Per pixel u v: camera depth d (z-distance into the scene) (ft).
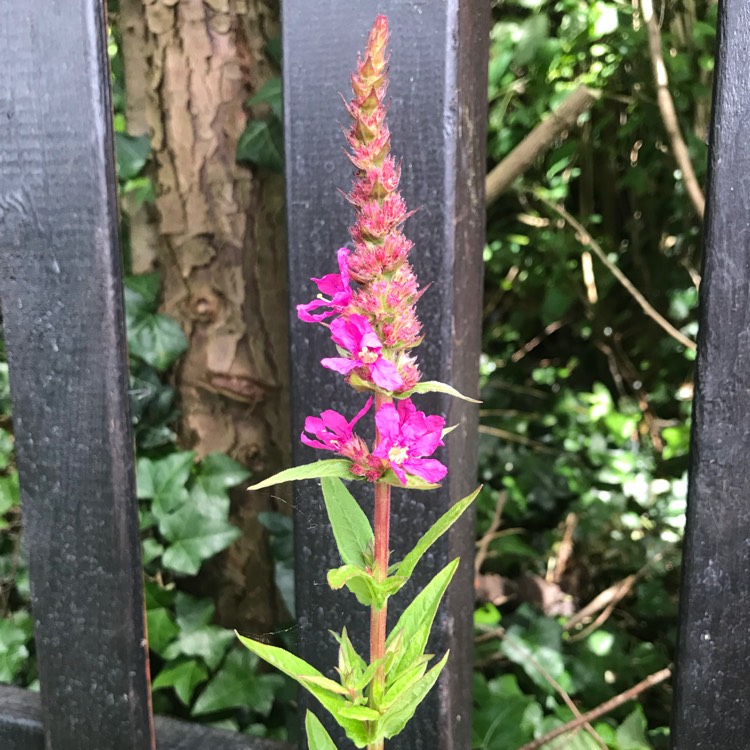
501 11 2.69
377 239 0.91
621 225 3.19
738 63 1.08
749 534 1.16
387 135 0.91
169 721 1.47
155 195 1.67
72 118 1.23
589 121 2.81
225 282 1.65
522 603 2.20
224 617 1.76
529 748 1.55
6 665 1.75
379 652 0.98
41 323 1.28
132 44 1.63
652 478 2.72
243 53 1.58
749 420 1.14
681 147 2.13
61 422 1.29
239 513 1.73
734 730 1.20
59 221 1.25
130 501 1.30
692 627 1.18
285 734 1.67
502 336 3.53
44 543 1.32
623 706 1.85
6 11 1.22
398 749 1.28
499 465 2.76
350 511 1.01
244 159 1.58
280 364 1.65
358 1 1.13
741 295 1.12
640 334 3.21
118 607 1.31
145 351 1.67
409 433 0.91
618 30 2.38
